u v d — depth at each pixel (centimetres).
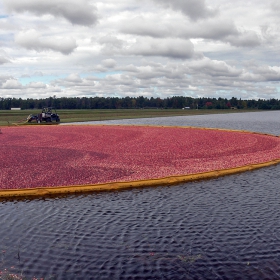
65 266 810
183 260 828
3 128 4762
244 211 1163
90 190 1407
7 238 962
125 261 828
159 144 2864
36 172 1755
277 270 782
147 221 1076
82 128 4572
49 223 1070
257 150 2528
